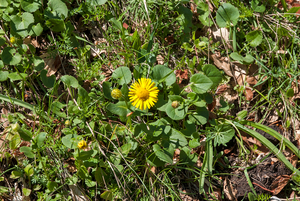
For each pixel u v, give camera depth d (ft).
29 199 2.24
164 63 2.54
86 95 2.26
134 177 2.31
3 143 2.24
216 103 2.50
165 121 2.29
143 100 2.14
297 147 2.49
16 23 2.33
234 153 2.47
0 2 2.34
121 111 2.22
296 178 2.38
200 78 2.24
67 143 2.16
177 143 2.23
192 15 2.54
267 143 2.39
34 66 2.36
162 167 2.34
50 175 2.25
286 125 2.52
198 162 2.41
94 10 2.46
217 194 2.37
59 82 2.34
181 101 2.24
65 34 2.40
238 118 2.46
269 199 2.38
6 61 2.28
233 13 2.47
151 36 2.40
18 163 2.27
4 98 2.30
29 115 2.37
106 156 2.23
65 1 2.48
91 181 2.25
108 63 2.51
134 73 2.39
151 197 2.28
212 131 2.38
